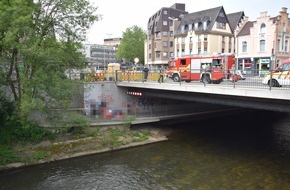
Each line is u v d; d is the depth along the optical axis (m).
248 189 15.68
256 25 47.31
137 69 33.16
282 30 46.00
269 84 16.02
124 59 84.56
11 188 16.23
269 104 17.45
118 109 27.47
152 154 21.86
